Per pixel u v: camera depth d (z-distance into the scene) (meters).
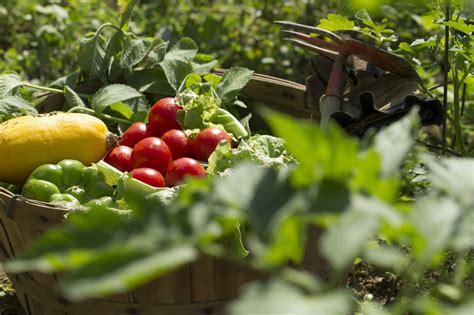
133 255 0.94
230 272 2.33
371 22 2.94
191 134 2.93
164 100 3.07
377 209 0.95
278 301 0.89
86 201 2.63
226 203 1.01
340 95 2.75
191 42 3.62
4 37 5.65
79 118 2.80
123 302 2.36
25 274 2.51
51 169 2.62
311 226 2.37
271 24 5.49
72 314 2.47
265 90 3.43
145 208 1.04
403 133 1.08
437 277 2.90
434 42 2.91
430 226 1.00
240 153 2.61
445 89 2.82
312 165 0.98
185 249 0.94
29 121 2.74
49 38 5.28
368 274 3.23
